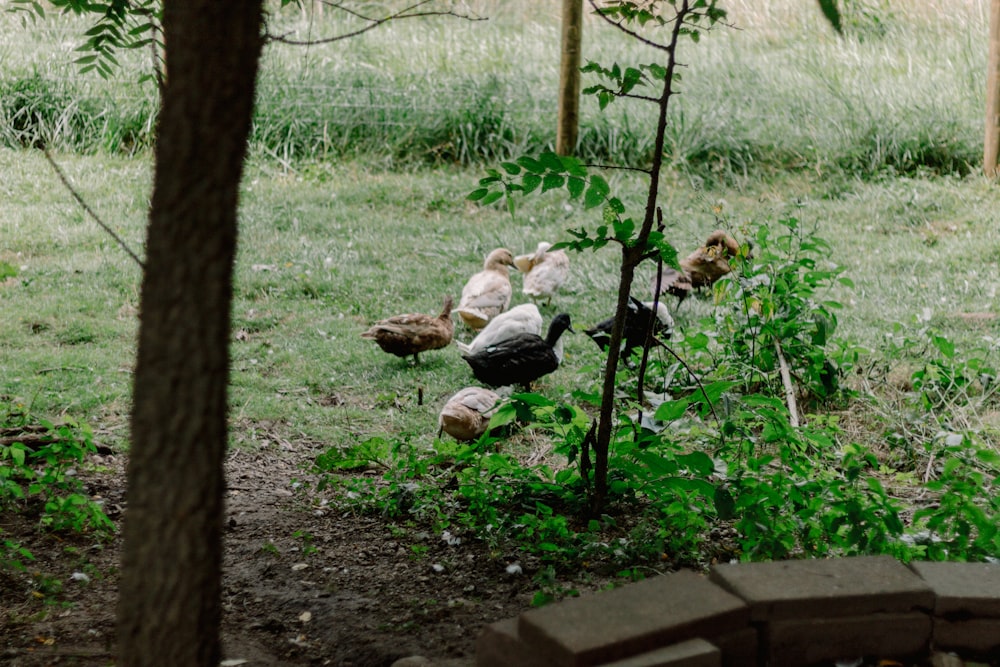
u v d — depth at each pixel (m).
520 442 7.34
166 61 2.62
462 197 13.92
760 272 8.16
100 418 7.51
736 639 3.12
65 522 5.39
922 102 15.78
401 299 10.52
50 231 12.12
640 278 10.87
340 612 4.59
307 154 15.20
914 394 7.64
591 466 5.46
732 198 14.06
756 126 15.53
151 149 15.20
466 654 4.11
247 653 4.20
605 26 18.55
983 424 7.24
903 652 3.28
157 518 2.64
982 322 9.52
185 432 2.62
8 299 10.13
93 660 3.99
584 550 4.93
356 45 17.12
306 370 8.73
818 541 4.95
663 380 8.02
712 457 5.97
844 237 12.45
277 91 15.56
